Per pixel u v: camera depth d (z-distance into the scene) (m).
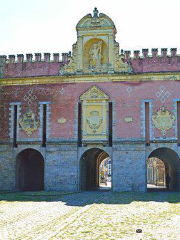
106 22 51.12
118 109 49.47
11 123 51.72
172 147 47.97
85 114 49.72
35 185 56.75
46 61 52.16
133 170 47.94
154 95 49.22
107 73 50.09
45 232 18.61
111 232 18.75
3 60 53.34
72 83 50.88
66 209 28.77
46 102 51.00
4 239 17.03
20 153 51.91
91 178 59.50
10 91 52.41
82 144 49.31
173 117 48.47
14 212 27.22
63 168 49.31
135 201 34.94
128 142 48.47
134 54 50.53
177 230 19.31
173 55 49.97
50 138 50.12
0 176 51.06
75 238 17.23
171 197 39.66
